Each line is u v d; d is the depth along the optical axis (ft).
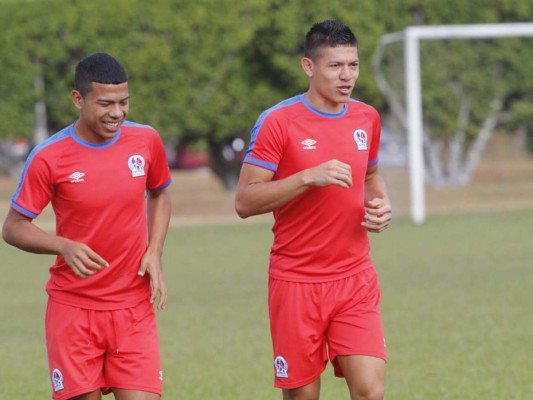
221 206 298.56
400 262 182.39
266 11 282.77
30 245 65.36
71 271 66.23
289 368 70.08
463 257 186.60
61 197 66.18
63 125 286.66
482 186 302.86
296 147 68.85
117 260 66.33
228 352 112.88
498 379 96.02
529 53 295.48
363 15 285.43
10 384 100.68
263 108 289.74
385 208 68.03
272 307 70.59
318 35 68.03
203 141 296.30
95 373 66.85
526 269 169.89
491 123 298.56
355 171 69.36
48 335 67.21
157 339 67.97
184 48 281.74
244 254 202.08
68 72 282.15
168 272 179.73
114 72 63.67
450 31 242.58
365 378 67.67
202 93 285.43
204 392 94.58
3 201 320.70
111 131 64.69
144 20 279.08
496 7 292.20
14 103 281.13
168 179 70.28
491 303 139.03
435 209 277.85
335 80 67.62
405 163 263.49
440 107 293.43
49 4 277.64
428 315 131.23
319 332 69.56
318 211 68.23
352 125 69.77
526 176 303.27
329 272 68.95
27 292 163.32
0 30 278.26
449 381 95.81
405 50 249.34
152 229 69.77
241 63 287.48
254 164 69.15
